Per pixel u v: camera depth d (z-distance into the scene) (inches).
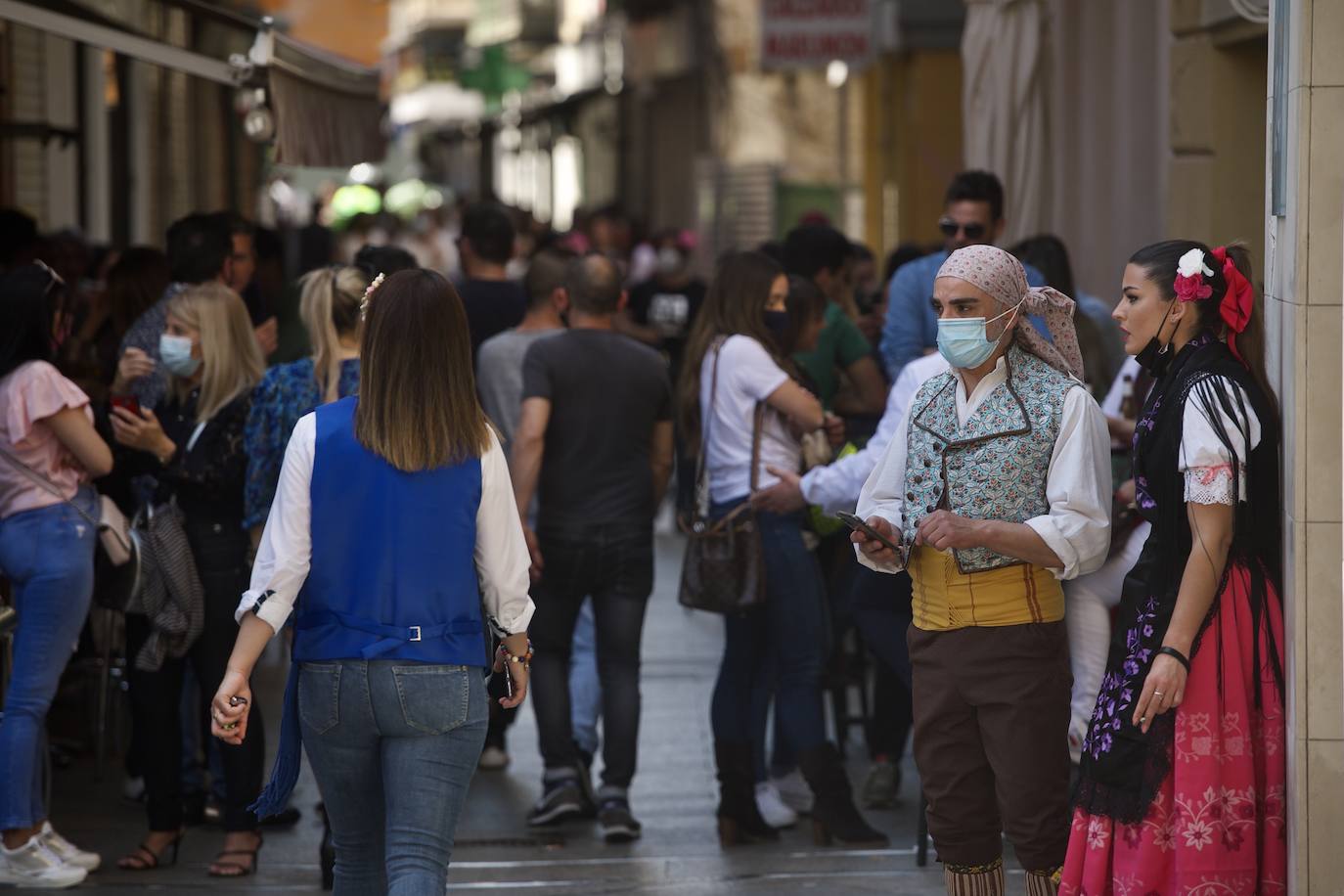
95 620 924.0
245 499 775.1
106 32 872.3
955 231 879.1
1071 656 790.5
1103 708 557.6
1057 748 593.9
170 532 770.8
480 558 563.5
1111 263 1282.0
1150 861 542.6
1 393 752.3
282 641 1254.9
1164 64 1112.2
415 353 550.6
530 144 5949.8
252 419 756.6
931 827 614.2
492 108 6028.5
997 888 617.0
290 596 546.9
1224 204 991.6
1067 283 842.8
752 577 807.1
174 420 782.5
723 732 834.2
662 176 3971.5
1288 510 538.0
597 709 953.5
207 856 831.1
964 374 594.6
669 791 944.9
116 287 956.6
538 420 832.3
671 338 1697.8
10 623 740.0
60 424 752.3
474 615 557.0
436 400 551.8
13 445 754.2
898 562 609.9
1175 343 558.3
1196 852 538.6
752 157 2842.0
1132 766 544.7
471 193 5477.4
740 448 818.2
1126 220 1210.0
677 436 891.4
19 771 759.7
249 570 784.9
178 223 852.6
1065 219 1341.0
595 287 845.2
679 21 3469.5
